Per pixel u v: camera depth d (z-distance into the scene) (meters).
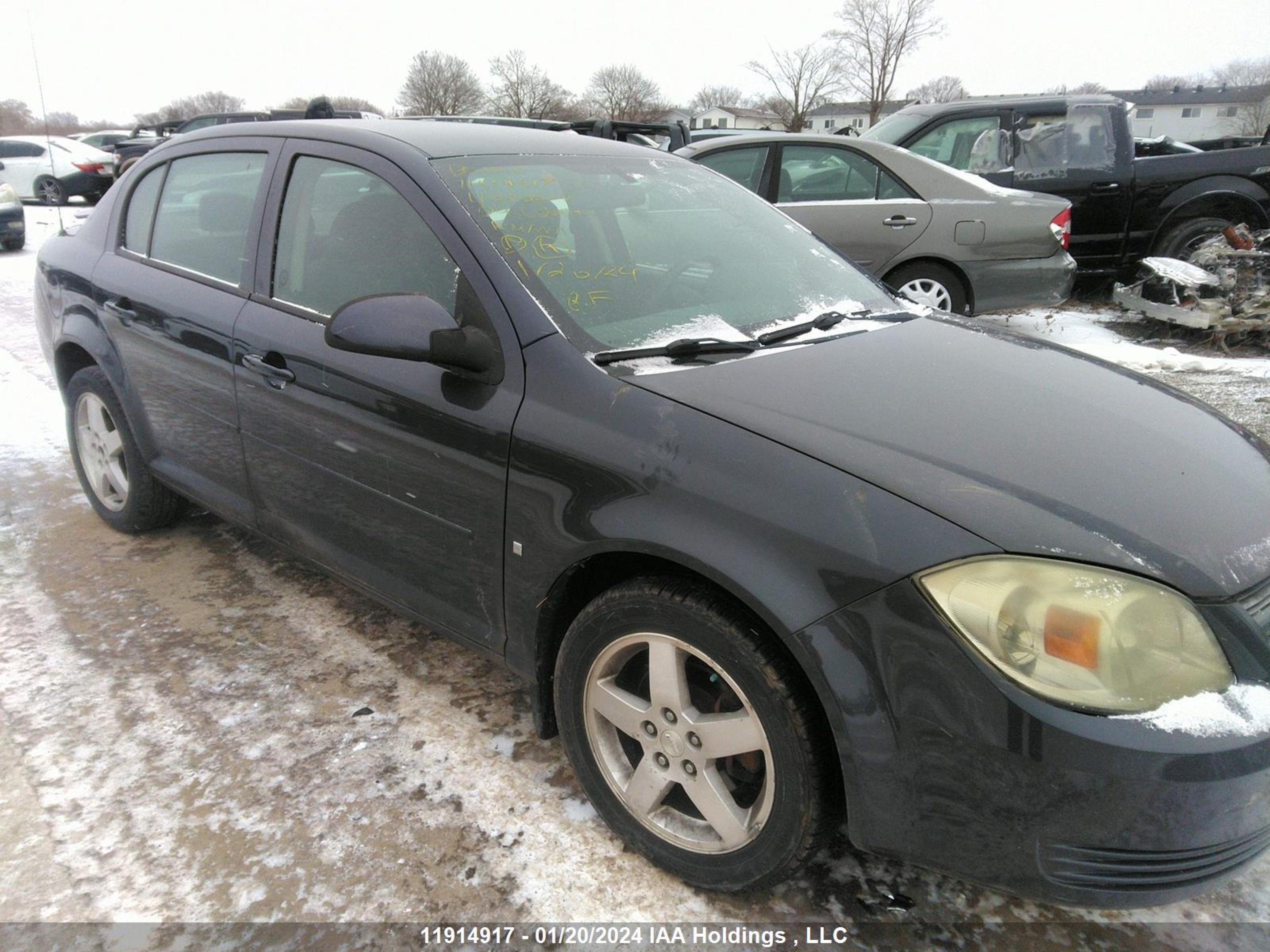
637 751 2.08
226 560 3.53
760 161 6.58
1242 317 6.27
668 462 1.79
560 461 1.93
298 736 2.48
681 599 1.79
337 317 2.04
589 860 2.07
